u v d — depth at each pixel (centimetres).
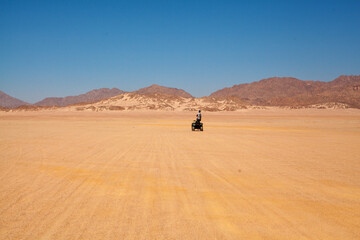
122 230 585
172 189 884
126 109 17838
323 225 620
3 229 589
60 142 2088
